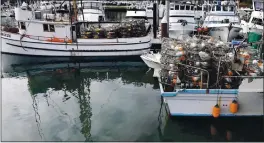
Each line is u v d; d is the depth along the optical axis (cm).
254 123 799
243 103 773
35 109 941
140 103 971
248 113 791
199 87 788
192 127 792
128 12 2809
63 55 1545
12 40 1514
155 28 1714
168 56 845
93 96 1050
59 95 1077
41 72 1373
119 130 786
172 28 1642
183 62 811
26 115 896
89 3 2592
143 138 751
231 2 2188
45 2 2973
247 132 763
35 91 1117
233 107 756
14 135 771
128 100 1001
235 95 758
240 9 2306
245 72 782
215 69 785
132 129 794
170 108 809
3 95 1069
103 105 961
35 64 1497
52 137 762
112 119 854
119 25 1627
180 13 1809
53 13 1730
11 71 1379
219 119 811
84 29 1627
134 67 1450
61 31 1524
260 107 781
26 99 1034
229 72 775
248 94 757
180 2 1919
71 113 908
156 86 1150
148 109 920
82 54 1546
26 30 1505
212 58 781
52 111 925
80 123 836
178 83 798
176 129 786
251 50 845
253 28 1644
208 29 1633
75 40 1531
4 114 900
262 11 1777
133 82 1210
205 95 768
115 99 1015
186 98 782
